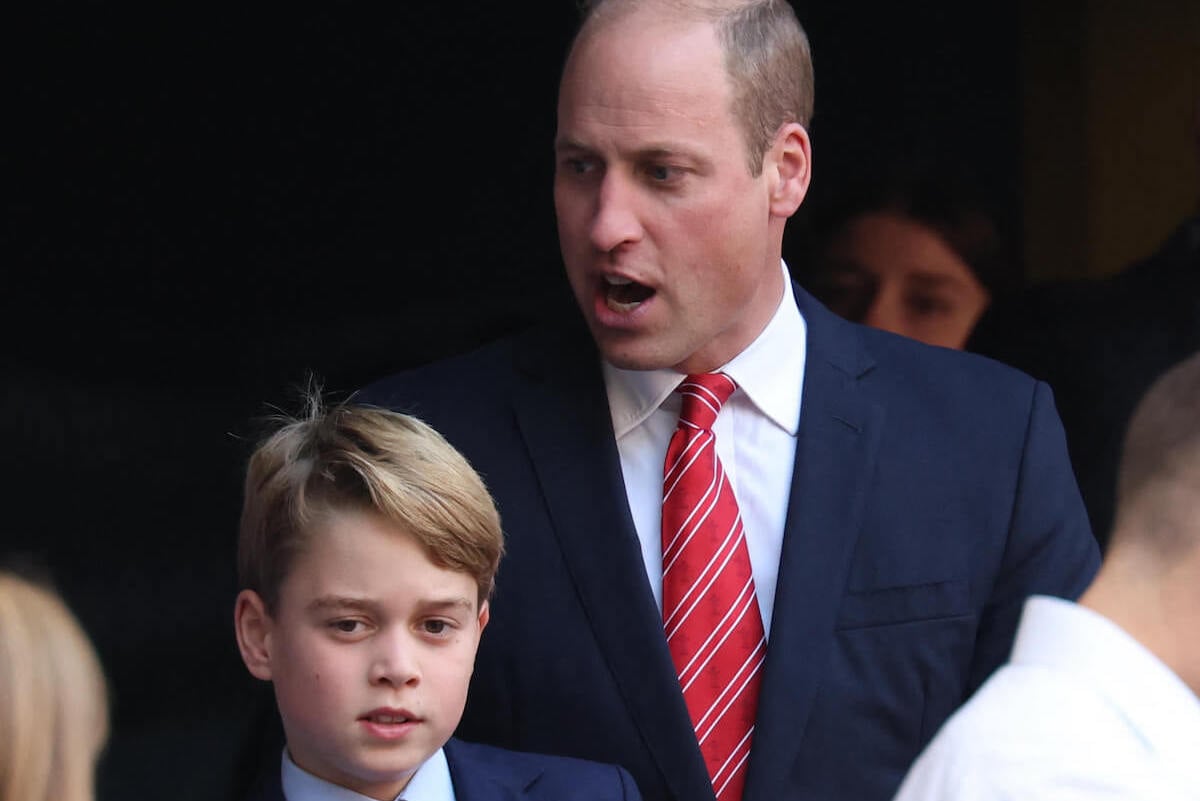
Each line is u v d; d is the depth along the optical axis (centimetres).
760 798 724
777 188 732
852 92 1239
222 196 1262
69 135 1245
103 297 1257
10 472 1240
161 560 1261
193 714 1253
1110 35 1220
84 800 679
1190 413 538
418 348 1255
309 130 1261
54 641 690
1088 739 502
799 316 790
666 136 679
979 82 1237
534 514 759
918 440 772
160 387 1268
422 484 649
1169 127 1214
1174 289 1157
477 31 1257
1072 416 1147
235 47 1250
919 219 1185
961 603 758
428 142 1266
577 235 700
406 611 645
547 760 718
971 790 502
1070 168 1233
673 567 748
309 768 664
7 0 1222
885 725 743
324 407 773
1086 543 782
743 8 705
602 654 743
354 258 1265
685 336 705
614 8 702
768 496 761
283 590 654
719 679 742
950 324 1186
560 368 784
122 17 1238
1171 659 521
